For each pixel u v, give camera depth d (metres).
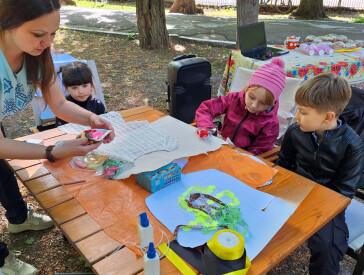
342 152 1.72
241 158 1.64
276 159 2.08
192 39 8.23
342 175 1.76
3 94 1.40
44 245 2.27
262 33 3.77
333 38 3.96
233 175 1.49
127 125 1.96
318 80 1.62
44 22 1.14
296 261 2.20
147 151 1.62
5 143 1.33
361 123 2.06
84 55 7.06
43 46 1.25
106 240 1.10
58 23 1.22
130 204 1.29
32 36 1.17
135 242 1.08
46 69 1.55
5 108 1.48
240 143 2.29
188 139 1.79
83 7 13.99
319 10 12.47
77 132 1.93
